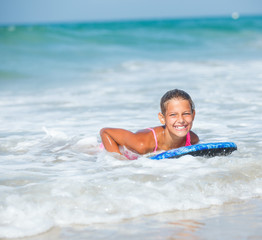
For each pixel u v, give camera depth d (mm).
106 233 2832
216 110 7602
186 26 45625
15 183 3740
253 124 6414
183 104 4613
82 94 10469
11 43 25312
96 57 22609
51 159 4777
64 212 3119
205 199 3432
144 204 3279
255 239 2738
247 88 10086
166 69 16578
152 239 2744
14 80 15070
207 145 4500
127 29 41125
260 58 20406
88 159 4785
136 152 4914
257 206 3336
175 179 3766
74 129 6422
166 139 4859
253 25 47500
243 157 4562
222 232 2850
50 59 21266
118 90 10891
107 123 6758
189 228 2916
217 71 14766
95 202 3279
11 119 7410
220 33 38438
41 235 2795
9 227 2873
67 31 31266
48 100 9648
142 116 7297
